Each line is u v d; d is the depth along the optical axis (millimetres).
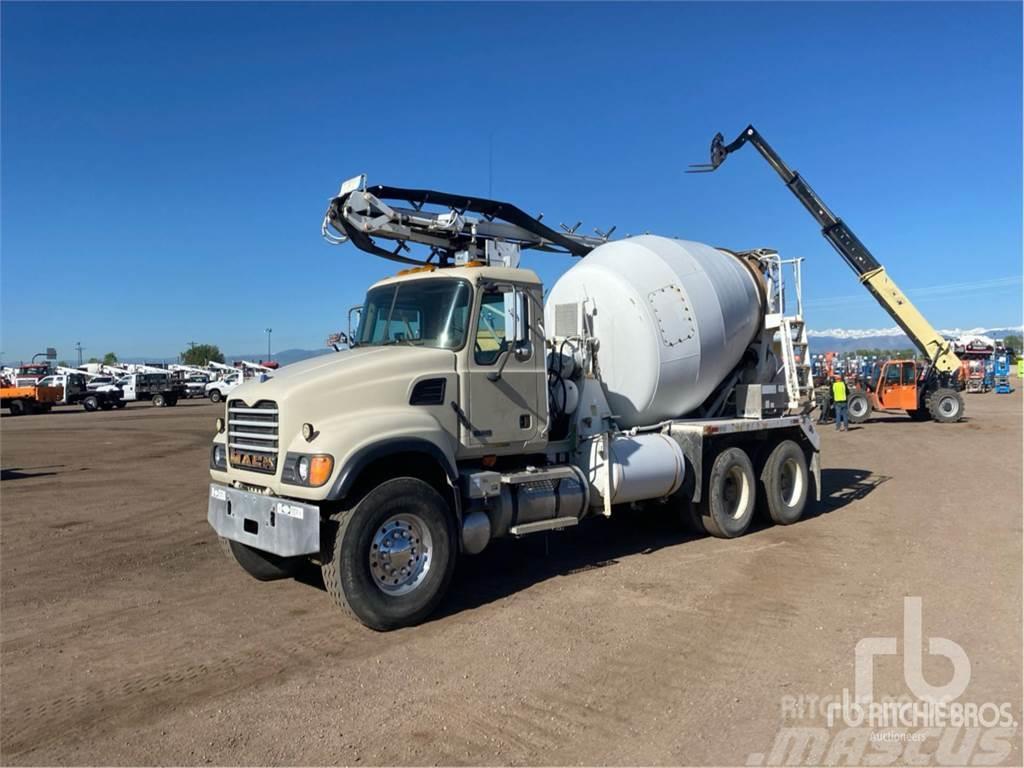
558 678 4992
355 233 8445
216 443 7066
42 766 3959
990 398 43375
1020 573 7293
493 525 6914
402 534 6152
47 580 7516
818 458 10641
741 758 3943
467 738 4195
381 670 5180
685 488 8898
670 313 9141
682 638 5688
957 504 11047
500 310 7148
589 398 8484
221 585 7324
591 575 7527
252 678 5070
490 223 9250
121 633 5984
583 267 9414
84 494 12781
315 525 5766
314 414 6090
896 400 28047
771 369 10922
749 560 8047
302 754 4047
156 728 4367
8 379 45750
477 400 6902
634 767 3867
